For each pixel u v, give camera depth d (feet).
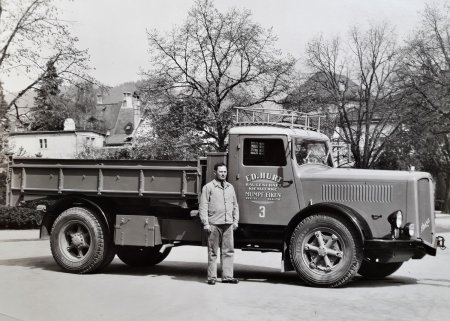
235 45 105.81
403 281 32.53
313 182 31.32
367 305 24.53
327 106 132.57
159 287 28.86
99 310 23.08
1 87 94.27
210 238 30.30
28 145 201.26
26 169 36.19
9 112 97.71
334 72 141.90
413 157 144.66
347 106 150.61
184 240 32.89
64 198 34.83
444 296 26.96
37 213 75.31
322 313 22.80
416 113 127.24
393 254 29.32
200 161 32.04
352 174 30.99
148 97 104.63
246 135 32.27
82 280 31.07
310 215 30.27
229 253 30.76
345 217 29.30
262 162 32.09
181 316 22.03
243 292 27.53
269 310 23.30
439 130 130.52
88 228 33.53
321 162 34.04
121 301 25.03
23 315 22.02
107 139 271.69
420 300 25.82
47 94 96.73
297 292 27.68
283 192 31.60
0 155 91.71
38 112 98.94
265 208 31.81
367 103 143.02
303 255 29.81
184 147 101.19
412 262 43.60
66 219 34.12
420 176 31.01
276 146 31.96
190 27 106.01
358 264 28.91
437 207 185.98
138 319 21.49
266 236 32.58
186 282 30.68
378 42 140.56
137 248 37.70
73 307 23.63
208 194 30.48
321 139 34.30
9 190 36.52
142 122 107.34
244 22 107.34
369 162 144.05
